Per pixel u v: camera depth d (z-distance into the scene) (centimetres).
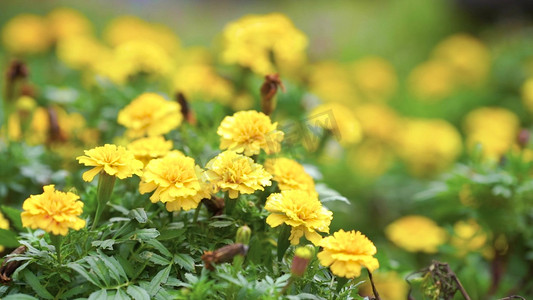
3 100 467
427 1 1228
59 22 763
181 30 1237
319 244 244
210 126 414
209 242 273
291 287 253
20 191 385
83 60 631
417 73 980
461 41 1020
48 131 414
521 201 409
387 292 387
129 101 439
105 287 241
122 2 1295
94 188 297
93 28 1112
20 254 251
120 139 399
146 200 285
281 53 445
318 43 1046
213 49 912
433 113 877
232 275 236
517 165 405
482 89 907
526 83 801
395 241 487
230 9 1430
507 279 439
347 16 1225
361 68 957
